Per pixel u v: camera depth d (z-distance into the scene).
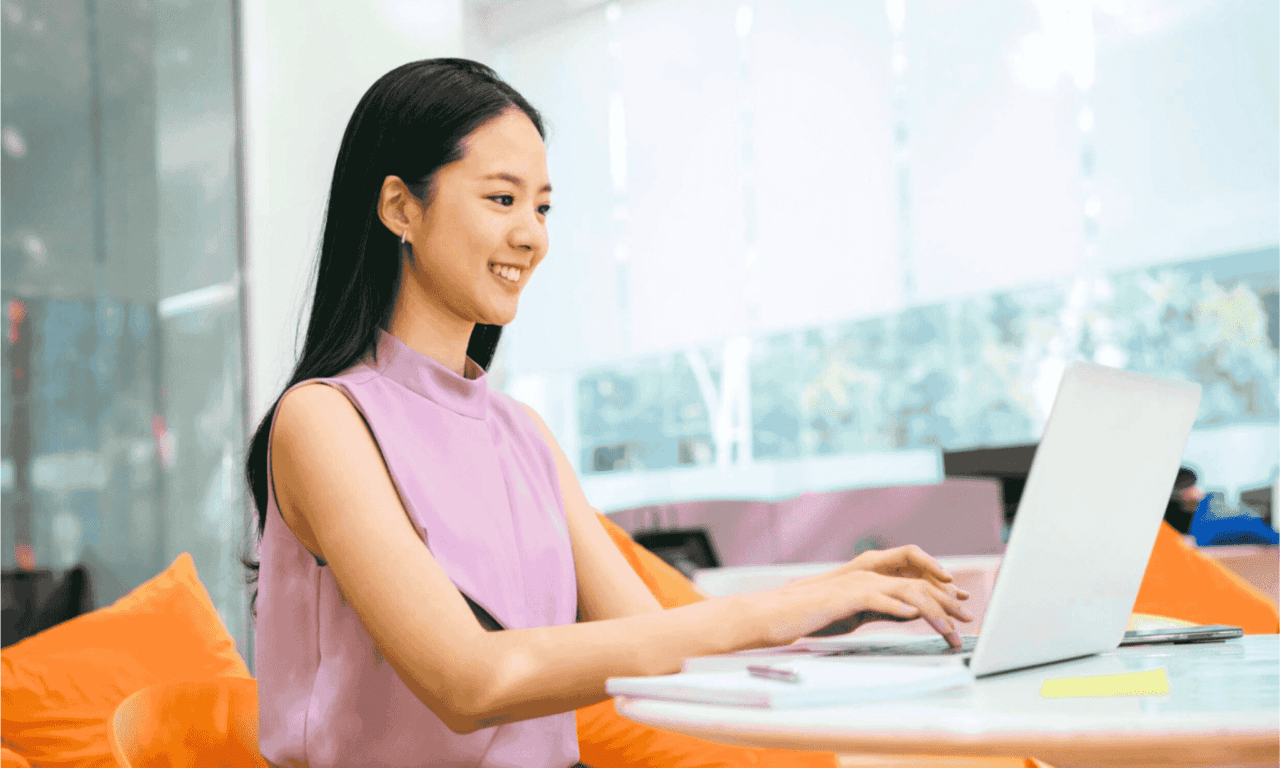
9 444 2.78
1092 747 0.65
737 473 5.71
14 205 2.83
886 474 5.29
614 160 5.96
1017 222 4.85
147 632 1.87
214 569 3.12
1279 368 4.43
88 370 2.93
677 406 5.90
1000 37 4.89
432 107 1.09
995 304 5.02
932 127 5.05
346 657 1.03
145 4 3.13
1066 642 0.96
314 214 3.45
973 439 5.08
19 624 2.73
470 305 1.10
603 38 5.99
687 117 5.71
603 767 1.67
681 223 5.73
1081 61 4.71
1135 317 4.72
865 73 5.21
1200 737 0.64
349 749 1.02
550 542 1.15
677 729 0.77
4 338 2.79
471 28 6.25
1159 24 4.55
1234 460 4.52
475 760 1.05
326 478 0.99
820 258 5.33
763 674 0.81
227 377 3.21
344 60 3.55
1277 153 4.30
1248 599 2.37
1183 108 4.50
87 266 2.95
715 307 5.62
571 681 0.90
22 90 2.88
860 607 0.96
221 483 3.16
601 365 6.02
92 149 2.99
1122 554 0.99
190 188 3.19
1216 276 4.55
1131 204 4.61
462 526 1.05
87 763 1.63
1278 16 4.30
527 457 1.22
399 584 0.94
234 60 3.31
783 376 5.59
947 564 2.17
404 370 1.11
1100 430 0.90
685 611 0.94
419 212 1.10
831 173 5.30
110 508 2.93
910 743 0.67
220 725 1.11
